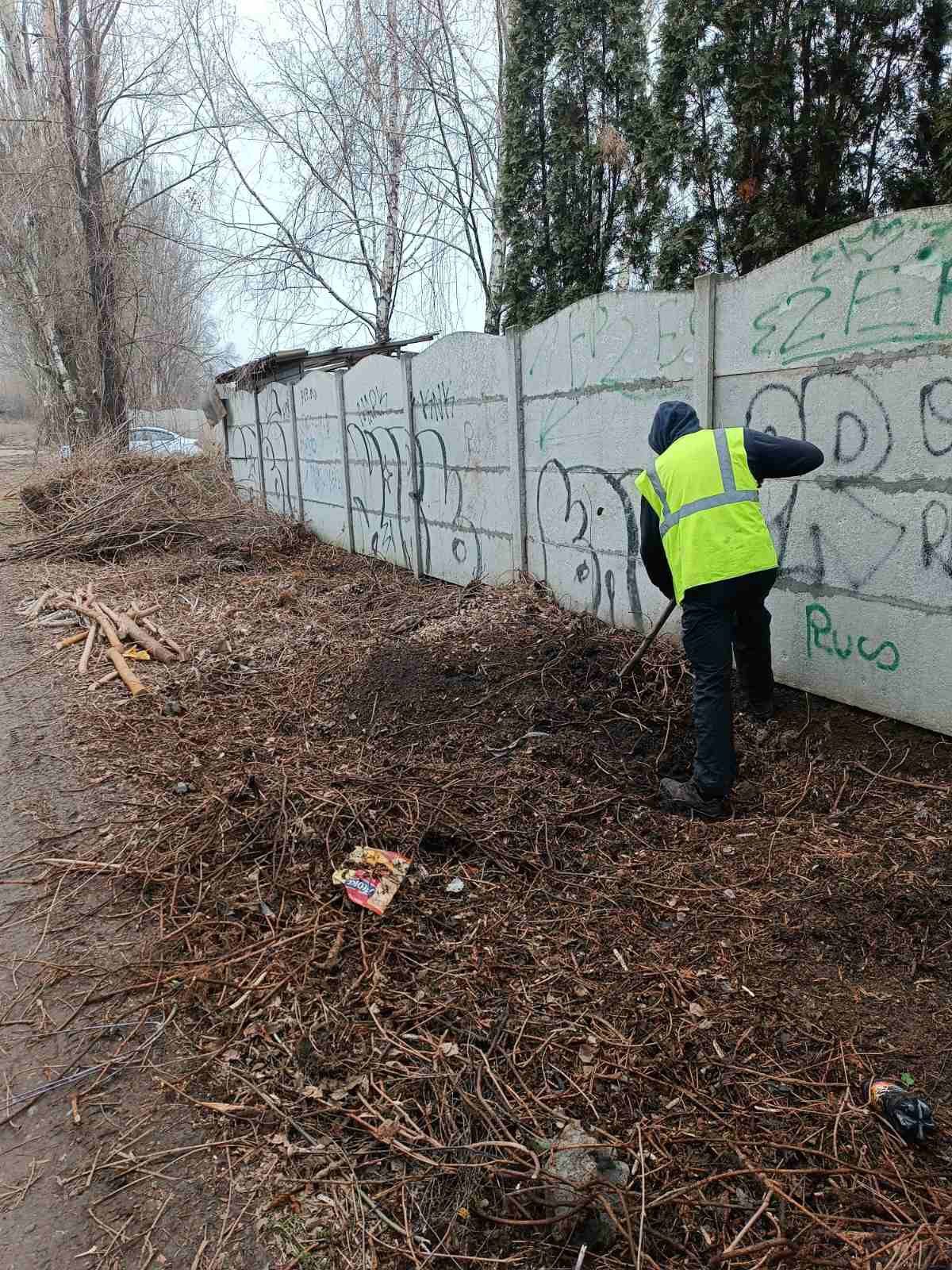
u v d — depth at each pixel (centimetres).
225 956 303
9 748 501
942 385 348
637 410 525
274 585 902
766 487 443
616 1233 196
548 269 1248
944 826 336
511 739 449
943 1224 195
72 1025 278
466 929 308
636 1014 263
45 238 1691
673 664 488
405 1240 199
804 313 403
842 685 421
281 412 1240
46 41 1552
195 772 453
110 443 1531
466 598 707
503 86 1450
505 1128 224
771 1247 192
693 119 931
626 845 358
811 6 823
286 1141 228
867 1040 248
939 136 838
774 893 316
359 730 496
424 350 778
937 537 363
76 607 791
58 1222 209
